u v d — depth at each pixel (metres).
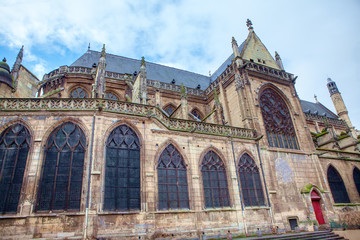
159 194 24.09
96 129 22.95
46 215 19.28
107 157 22.62
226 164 29.58
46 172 20.92
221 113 34.56
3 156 21.05
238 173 29.95
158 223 22.69
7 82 27.62
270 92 41.47
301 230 31.25
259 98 39.00
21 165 20.94
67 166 21.42
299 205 33.09
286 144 38.25
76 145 22.23
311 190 34.72
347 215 32.53
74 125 22.94
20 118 22.25
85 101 23.92
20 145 21.58
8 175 20.53
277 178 33.28
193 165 27.22
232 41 42.41
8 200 19.73
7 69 29.08
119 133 24.08
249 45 45.78
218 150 29.73
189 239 23.44
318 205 34.72
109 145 23.12
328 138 46.88
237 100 38.44
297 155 37.25
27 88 31.44
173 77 54.16
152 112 26.06
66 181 20.91
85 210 19.97
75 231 19.28
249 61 41.03
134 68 50.41
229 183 28.78
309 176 36.69
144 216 21.89
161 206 23.77
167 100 45.09
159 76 51.69
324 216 33.94
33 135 21.78
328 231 29.48
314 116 61.28
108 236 19.89
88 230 19.38
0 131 21.64
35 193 19.92
